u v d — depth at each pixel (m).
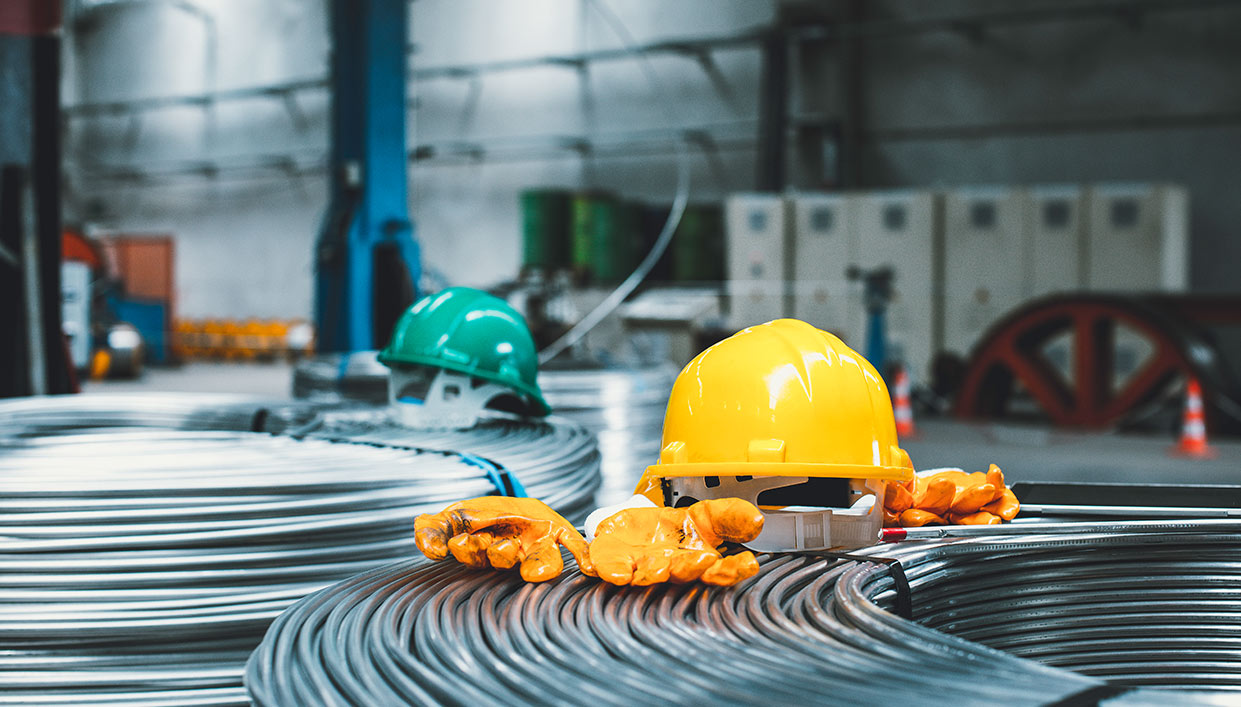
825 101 13.79
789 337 1.82
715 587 1.55
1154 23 12.22
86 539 2.09
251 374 15.55
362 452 2.63
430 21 16.98
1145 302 8.22
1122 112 12.43
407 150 6.50
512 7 16.30
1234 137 11.88
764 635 1.36
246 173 19.39
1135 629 1.99
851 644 1.31
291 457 2.52
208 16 19.41
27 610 2.05
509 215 16.64
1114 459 6.82
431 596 1.55
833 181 13.47
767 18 14.38
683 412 1.82
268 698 1.19
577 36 15.81
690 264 13.03
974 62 13.20
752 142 14.58
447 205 17.14
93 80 20.94
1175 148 12.17
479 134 16.73
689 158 15.08
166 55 19.95
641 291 13.05
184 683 2.11
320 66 18.34
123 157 20.70
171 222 20.34
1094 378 8.19
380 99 6.36
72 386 5.01
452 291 3.16
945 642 1.29
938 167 13.46
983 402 8.92
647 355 10.58
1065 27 12.70
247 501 2.22
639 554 1.56
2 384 4.75
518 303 8.60
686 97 15.02
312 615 1.46
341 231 6.31
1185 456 6.93
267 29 18.83
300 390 5.11
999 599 1.94
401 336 3.11
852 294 11.44
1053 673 1.18
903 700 1.08
